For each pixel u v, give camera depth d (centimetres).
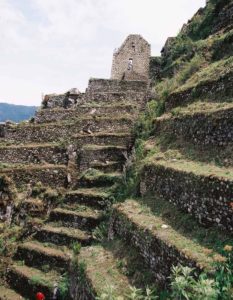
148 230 1188
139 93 3030
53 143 2622
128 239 1331
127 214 1404
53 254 1634
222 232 1008
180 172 1323
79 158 2380
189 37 3091
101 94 3109
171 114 1958
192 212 1184
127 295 977
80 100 3169
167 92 2322
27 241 1847
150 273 1109
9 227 2092
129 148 2234
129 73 3850
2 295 1567
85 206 1888
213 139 1443
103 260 1330
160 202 1420
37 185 2283
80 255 1415
